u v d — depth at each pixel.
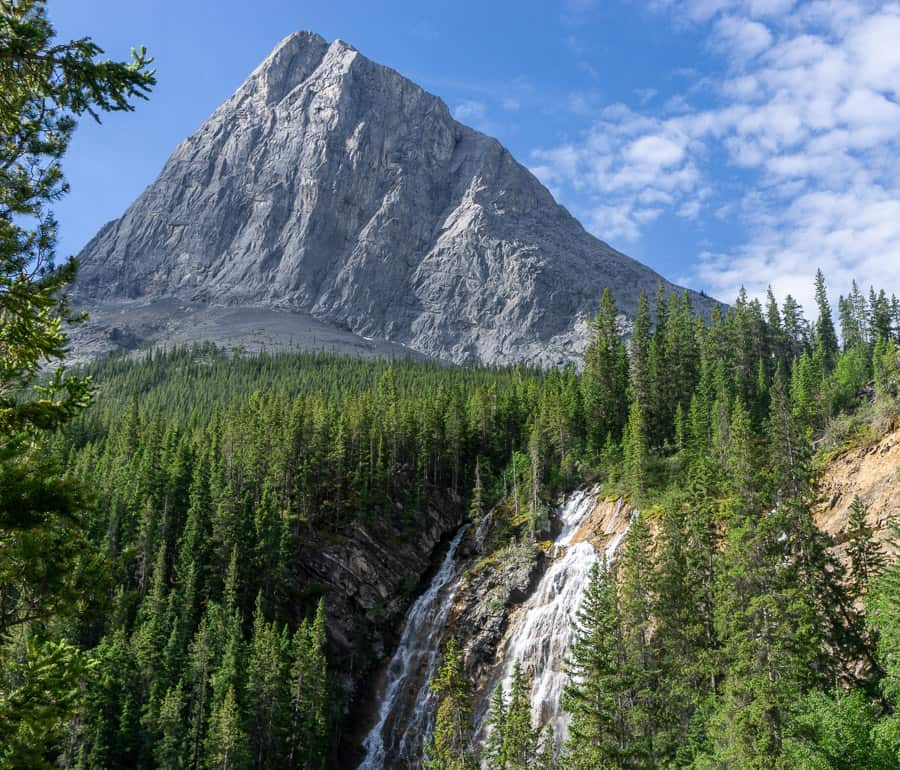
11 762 13.09
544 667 86.50
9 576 14.54
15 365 15.73
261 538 92.06
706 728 52.31
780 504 65.88
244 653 75.62
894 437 81.56
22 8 15.26
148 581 88.12
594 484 111.00
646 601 62.81
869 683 52.53
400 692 92.81
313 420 116.88
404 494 118.94
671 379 124.12
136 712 66.75
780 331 153.62
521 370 197.88
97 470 100.50
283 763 70.81
